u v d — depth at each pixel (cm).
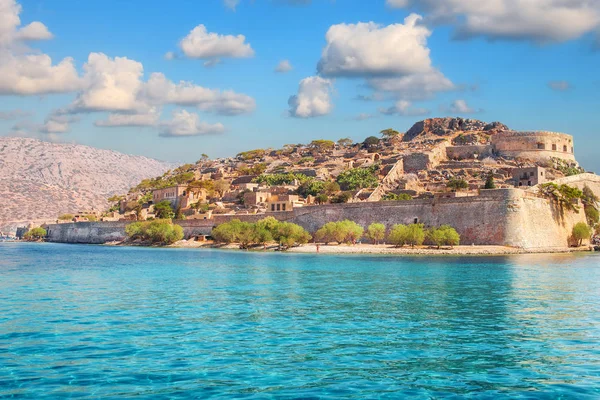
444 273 9250
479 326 4816
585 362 3738
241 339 4309
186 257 13900
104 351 3938
